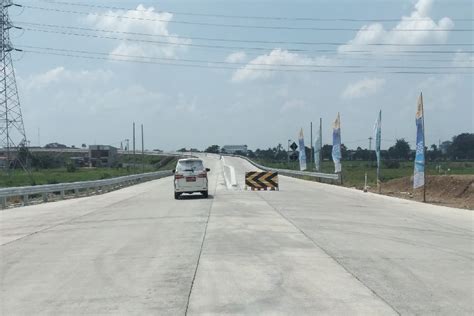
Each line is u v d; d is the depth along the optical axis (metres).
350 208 25.28
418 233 16.69
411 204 28.42
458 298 8.62
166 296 8.79
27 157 74.62
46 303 8.52
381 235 16.08
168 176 84.50
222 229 17.17
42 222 20.77
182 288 9.33
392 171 76.88
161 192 40.25
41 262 12.12
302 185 48.31
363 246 13.89
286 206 25.70
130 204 28.66
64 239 15.74
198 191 31.39
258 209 24.11
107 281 10.01
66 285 9.76
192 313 7.78
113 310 8.02
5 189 27.94
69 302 8.55
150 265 11.46
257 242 14.47
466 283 9.69
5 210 27.03
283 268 10.98
